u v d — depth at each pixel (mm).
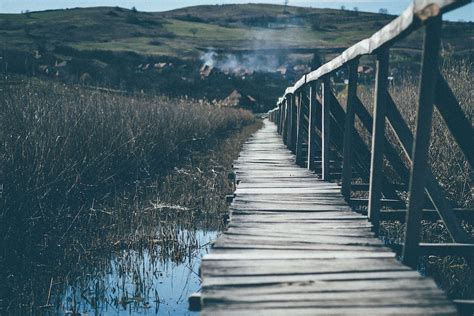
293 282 3021
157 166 10000
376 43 3945
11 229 5285
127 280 5062
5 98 8367
